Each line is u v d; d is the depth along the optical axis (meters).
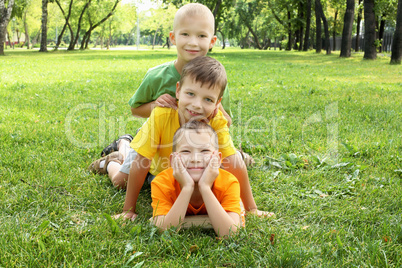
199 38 2.75
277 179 3.29
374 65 17.95
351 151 3.94
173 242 2.14
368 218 2.53
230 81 10.41
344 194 3.00
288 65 17.80
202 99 2.39
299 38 42.41
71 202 2.73
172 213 2.29
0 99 6.80
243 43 70.56
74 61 20.27
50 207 2.62
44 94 7.57
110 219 2.29
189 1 34.88
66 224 2.43
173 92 2.97
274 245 2.16
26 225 2.31
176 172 2.34
